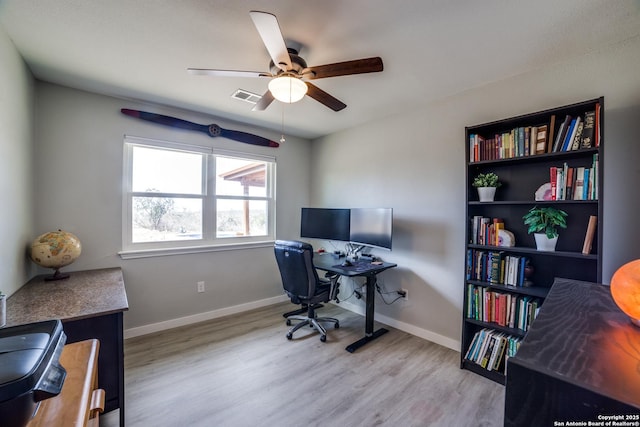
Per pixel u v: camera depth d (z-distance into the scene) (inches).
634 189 65.0
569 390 20.2
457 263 96.7
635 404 17.9
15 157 69.3
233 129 129.2
